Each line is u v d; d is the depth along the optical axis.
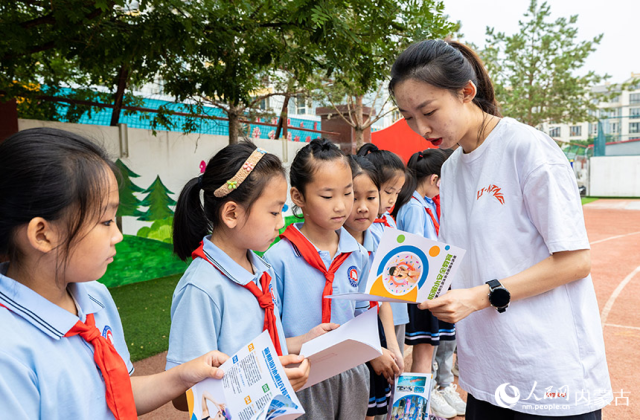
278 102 10.57
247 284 1.47
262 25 3.77
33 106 5.81
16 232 0.87
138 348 3.82
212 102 6.90
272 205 1.46
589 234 12.12
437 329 2.68
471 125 1.53
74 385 0.91
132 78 5.80
